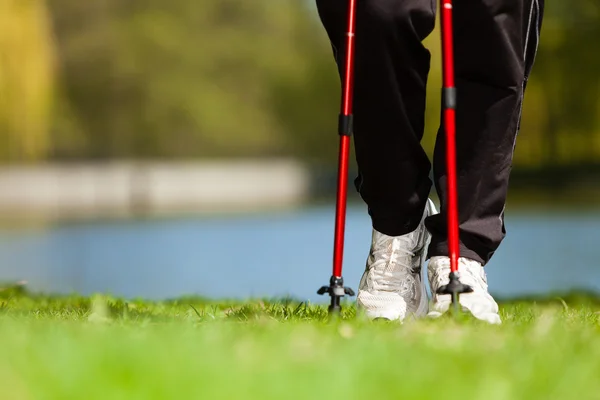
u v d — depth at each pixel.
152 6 148.75
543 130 97.38
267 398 4.16
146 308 12.37
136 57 143.50
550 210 77.62
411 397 4.26
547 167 100.69
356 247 49.66
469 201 8.35
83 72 141.62
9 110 87.81
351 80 8.16
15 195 118.69
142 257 50.09
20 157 93.62
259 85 152.25
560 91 96.38
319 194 143.00
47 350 5.20
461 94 8.31
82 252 53.41
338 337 6.37
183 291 31.39
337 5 8.29
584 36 95.88
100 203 126.31
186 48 147.00
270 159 154.88
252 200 127.75
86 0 142.25
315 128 153.25
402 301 8.73
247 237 62.97
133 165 139.25
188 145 149.75
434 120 92.56
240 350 5.38
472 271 8.26
